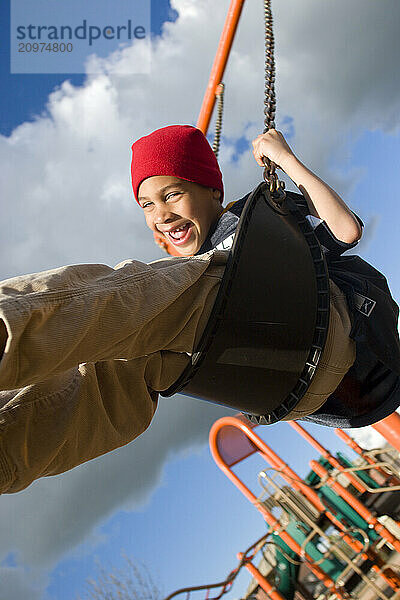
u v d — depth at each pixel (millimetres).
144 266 1247
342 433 4809
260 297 1396
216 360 1403
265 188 1570
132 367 1406
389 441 3682
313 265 1545
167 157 1813
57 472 1366
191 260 1362
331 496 4434
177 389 1450
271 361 1469
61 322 976
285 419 1705
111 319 1085
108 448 1415
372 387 1710
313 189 1720
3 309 878
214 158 1975
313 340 1522
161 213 1854
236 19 3338
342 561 4051
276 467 4340
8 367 887
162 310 1207
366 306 1591
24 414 1260
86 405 1354
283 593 4289
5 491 1274
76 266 1128
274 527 4188
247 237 1412
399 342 1663
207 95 3570
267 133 1845
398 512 4340
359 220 1804
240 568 4055
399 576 3801
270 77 1840
